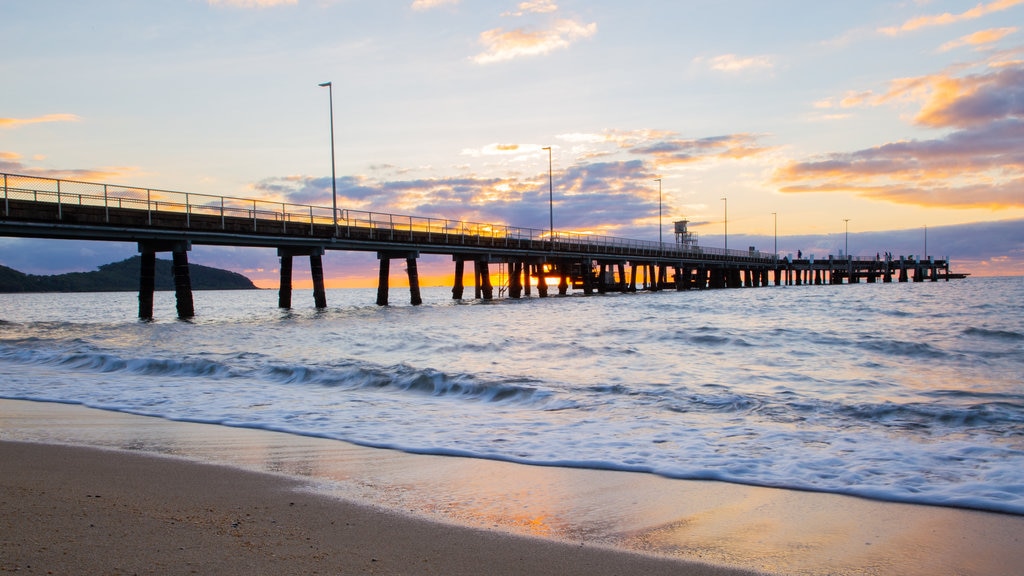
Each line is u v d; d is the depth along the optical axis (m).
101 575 3.71
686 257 76.50
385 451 7.20
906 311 30.97
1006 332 19.02
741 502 5.45
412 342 18.70
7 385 12.09
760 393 10.67
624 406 9.71
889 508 5.26
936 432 7.93
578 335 20.41
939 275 143.62
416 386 11.60
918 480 5.95
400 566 4.03
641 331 20.98
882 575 4.03
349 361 14.50
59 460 6.66
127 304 79.69
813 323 24.61
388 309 39.81
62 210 24.20
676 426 8.37
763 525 4.89
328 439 7.79
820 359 14.98
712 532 4.75
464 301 50.91
